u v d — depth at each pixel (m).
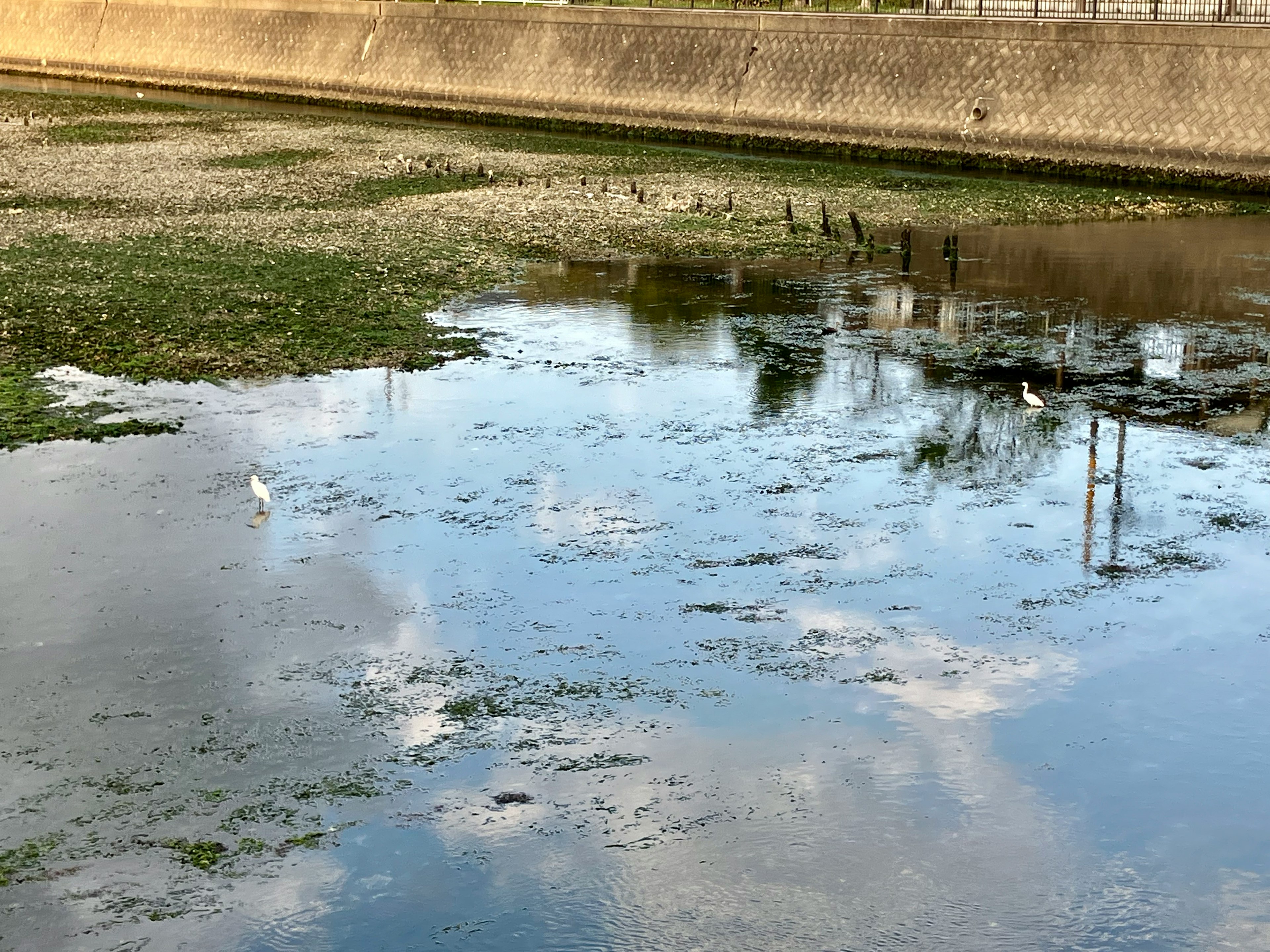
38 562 12.09
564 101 48.66
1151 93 36.78
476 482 14.20
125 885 7.84
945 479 14.44
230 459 14.70
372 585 11.79
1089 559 12.42
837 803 8.67
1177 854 8.20
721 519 13.30
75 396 16.55
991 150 39.25
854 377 18.25
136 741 9.34
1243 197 33.91
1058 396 17.39
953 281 24.41
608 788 8.82
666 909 7.69
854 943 7.43
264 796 8.72
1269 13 38.59
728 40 45.53
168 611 11.24
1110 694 10.07
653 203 31.88
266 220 28.34
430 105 52.03
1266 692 10.09
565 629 11.05
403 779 8.91
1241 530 13.09
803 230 29.09
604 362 18.84
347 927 7.52
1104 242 28.25
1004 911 7.69
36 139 41.78
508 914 7.63
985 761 9.16
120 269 23.00
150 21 61.97
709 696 10.00
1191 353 19.53
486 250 26.33
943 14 44.28
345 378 17.66
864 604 11.52
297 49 56.75
